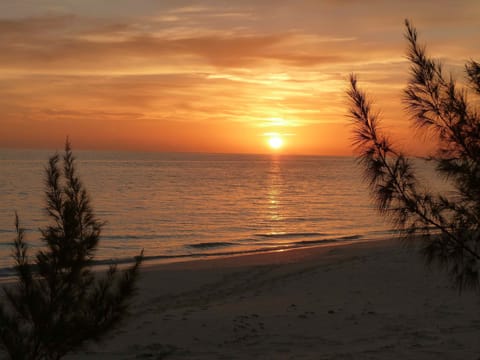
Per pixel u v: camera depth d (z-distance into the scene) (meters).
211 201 62.22
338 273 17.72
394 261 19.70
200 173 140.00
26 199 59.34
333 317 10.59
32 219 43.03
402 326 9.55
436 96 4.73
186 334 9.40
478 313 10.49
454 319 10.00
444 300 12.17
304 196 71.38
